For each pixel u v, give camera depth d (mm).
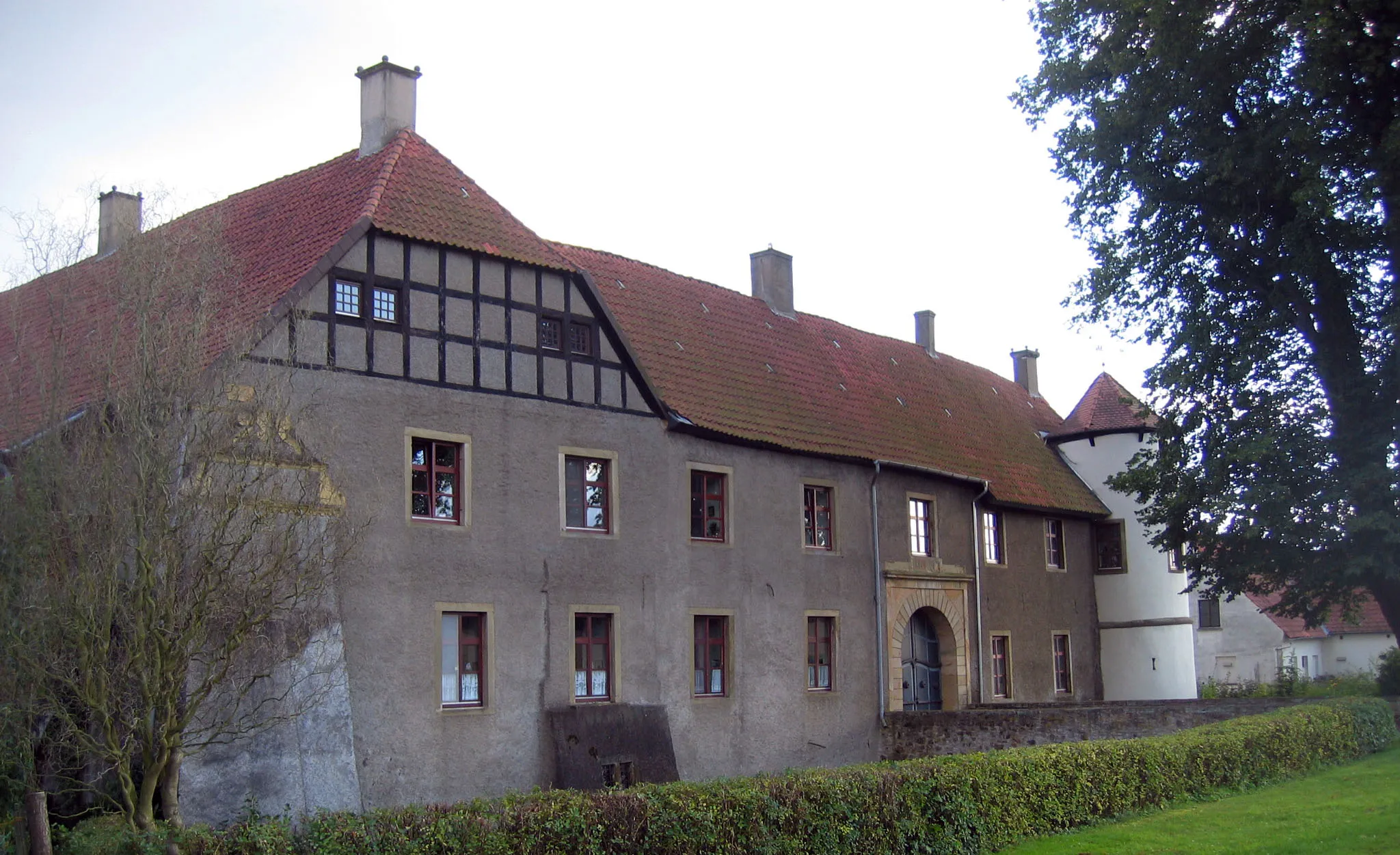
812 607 24469
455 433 18797
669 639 21484
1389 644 51781
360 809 16484
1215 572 26391
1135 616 33562
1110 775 16484
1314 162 21266
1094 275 25219
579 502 20656
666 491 21875
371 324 18016
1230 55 22109
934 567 27797
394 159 19641
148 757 12672
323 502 16438
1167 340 25734
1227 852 13531
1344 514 23469
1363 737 22141
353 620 17188
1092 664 33594
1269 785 18859
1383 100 21516
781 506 24172
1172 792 17375
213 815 14945
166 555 12586
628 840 12086
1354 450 23359
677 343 24906
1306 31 20438
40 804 11703
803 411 25953
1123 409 34812
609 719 20016
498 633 18938
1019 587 30953
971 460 30422
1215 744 18297
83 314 14438
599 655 20562
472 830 11312
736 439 23109
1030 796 15336
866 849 13617
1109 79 23828
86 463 12836
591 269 25406
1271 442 23531
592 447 20719
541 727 19297
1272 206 23438
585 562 20328
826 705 24422
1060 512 32312
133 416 12688
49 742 13867
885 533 26562
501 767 18656
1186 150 22875
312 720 16203
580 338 20891
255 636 15086
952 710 26750
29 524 12695
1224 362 25000
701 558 22328
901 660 26969
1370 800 16469
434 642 18094
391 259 18391
